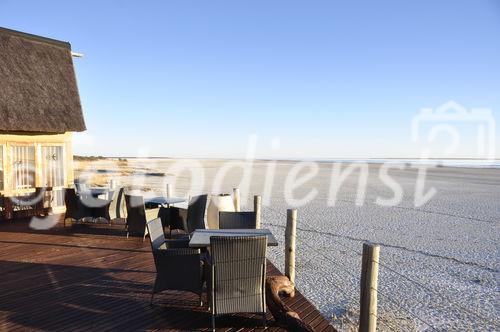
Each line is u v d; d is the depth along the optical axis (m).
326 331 3.97
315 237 11.97
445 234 12.55
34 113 9.73
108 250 6.76
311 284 7.76
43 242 7.33
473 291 7.48
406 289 7.55
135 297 4.62
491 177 42.12
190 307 4.34
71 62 11.77
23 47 10.77
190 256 4.26
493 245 11.07
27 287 4.95
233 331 3.82
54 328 3.82
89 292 4.78
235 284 3.79
